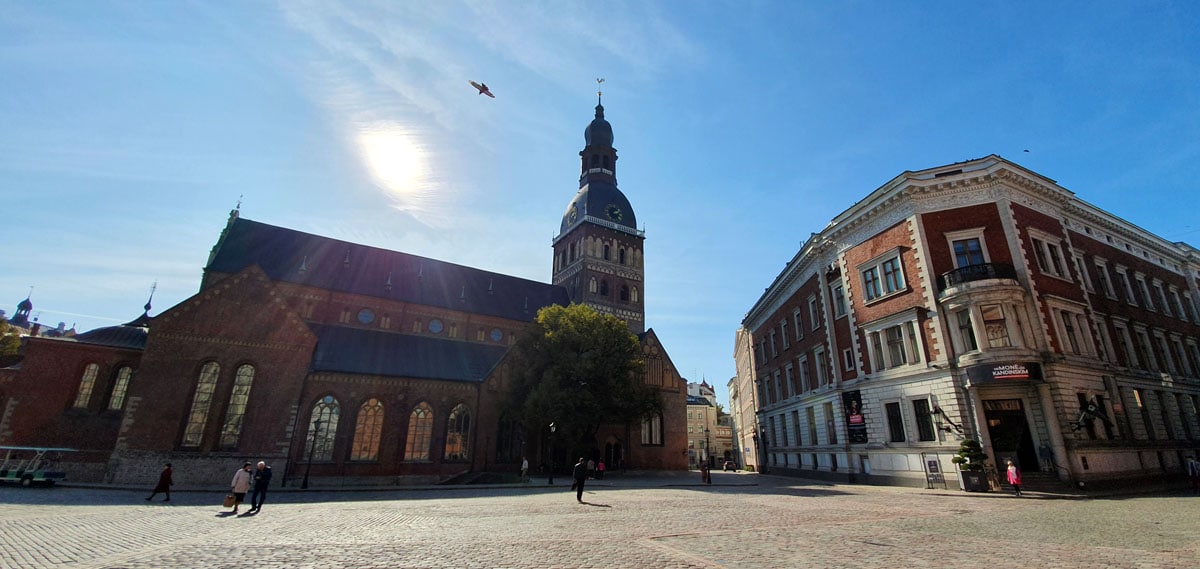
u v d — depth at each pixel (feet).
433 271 201.05
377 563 33.68
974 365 94.38
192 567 32.50
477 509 69.10
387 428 143.43
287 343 131.95
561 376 146.00
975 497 82.48
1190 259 153.58
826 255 138.10
